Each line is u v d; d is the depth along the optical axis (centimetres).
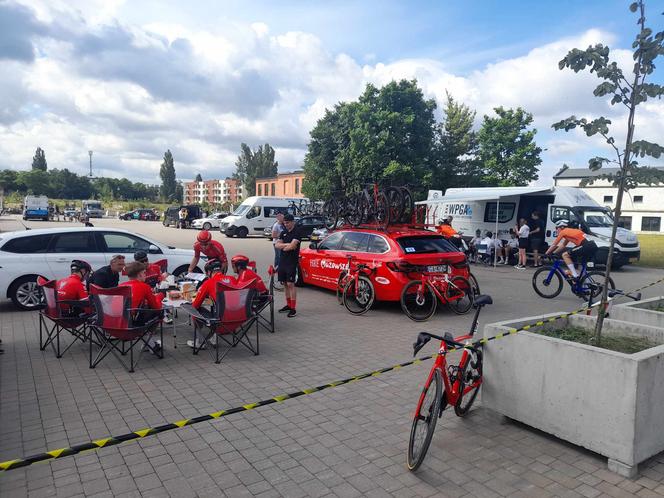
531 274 1477
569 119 421
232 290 581
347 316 848
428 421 337
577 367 358
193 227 4016
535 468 347
